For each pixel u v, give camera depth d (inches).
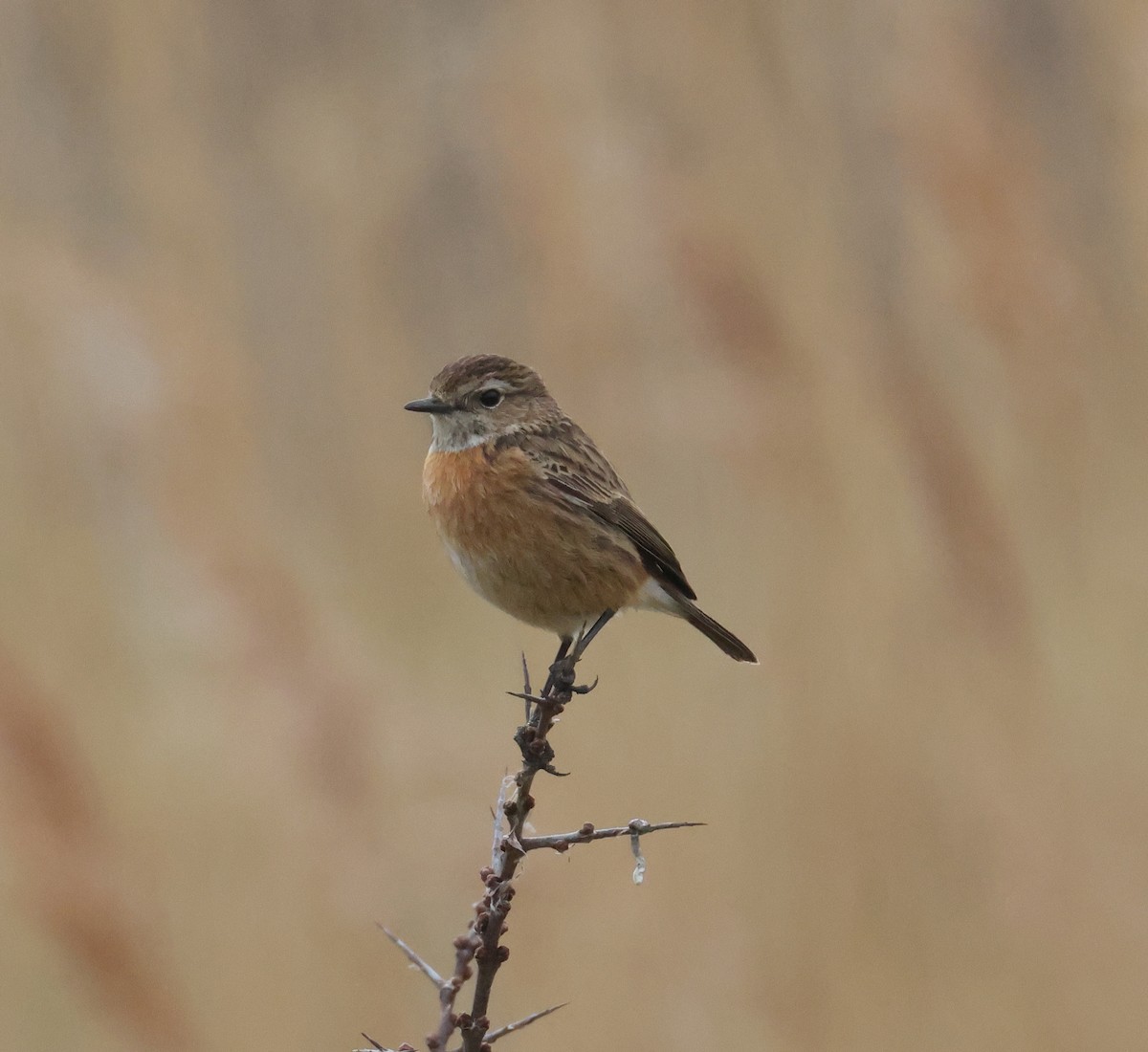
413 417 690.8
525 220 655.1
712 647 623.2
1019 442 621.0
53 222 657.6
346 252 692.1
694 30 665.6
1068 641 611.8
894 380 614.2
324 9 724.0
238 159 694.5
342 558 649.6
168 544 584.7
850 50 666.8
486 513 519.8
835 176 650.2
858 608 601.3
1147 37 669.3
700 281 619.2
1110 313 666.2
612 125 656.4
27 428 609.0
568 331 639.8
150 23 684.1
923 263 630.5
